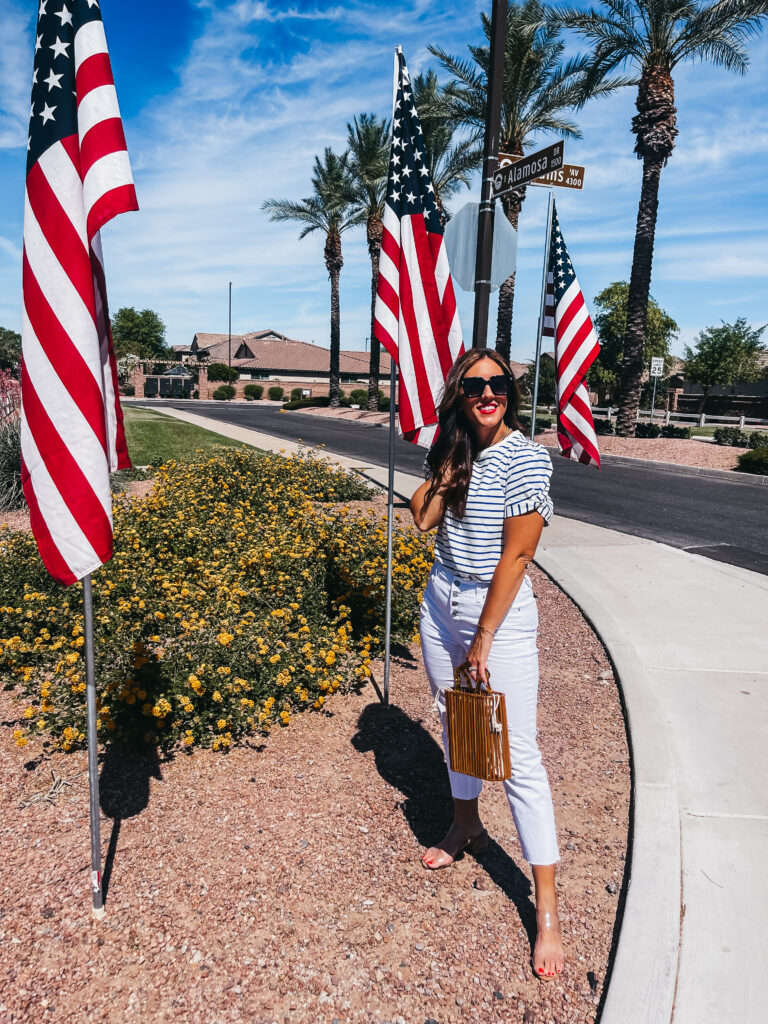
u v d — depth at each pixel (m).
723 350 40.56
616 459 18.06
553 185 5.45
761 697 4.08
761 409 44.38
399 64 3.31
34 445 2.21
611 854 2.78
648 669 4.45
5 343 48.25
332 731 3.72
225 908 2.46
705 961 2.24
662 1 17.61
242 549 6.23
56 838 2.82
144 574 5.37
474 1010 2.10
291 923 2.41
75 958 2.25
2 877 2.59
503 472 2.20
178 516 7.18
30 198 2.15
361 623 5.03
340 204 32.44
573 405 6.29
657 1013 2.04
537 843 2.27
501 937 2.38
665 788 3.14
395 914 2.46
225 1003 2.10
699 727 3.72
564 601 5.94
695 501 11.36
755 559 7.41
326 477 10.98
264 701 3.72
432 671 2.53
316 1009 2.09
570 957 2.29
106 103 2.13
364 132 29.31
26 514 8.80
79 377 2.17
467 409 2.24
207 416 30.25
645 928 2.34
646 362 48.31
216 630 4.23
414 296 3.42
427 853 2.70
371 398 35.38
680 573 6.73
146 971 2.21
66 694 3.71
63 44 2.12
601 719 3.88
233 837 2.84
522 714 2.28
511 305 25.47
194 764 3.38
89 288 2.17
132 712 3.61
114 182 2.14
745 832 2.87
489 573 2.23
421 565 5.83
